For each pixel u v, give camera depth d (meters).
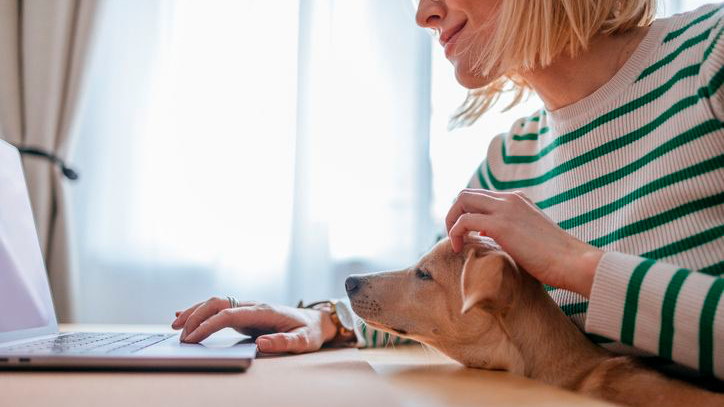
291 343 0.82
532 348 0.88
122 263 2.13
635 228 0.88
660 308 0.67
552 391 0.60
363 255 2.28
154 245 2.14
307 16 2.25
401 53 2.33
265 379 0.54
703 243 0.82
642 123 0.94
